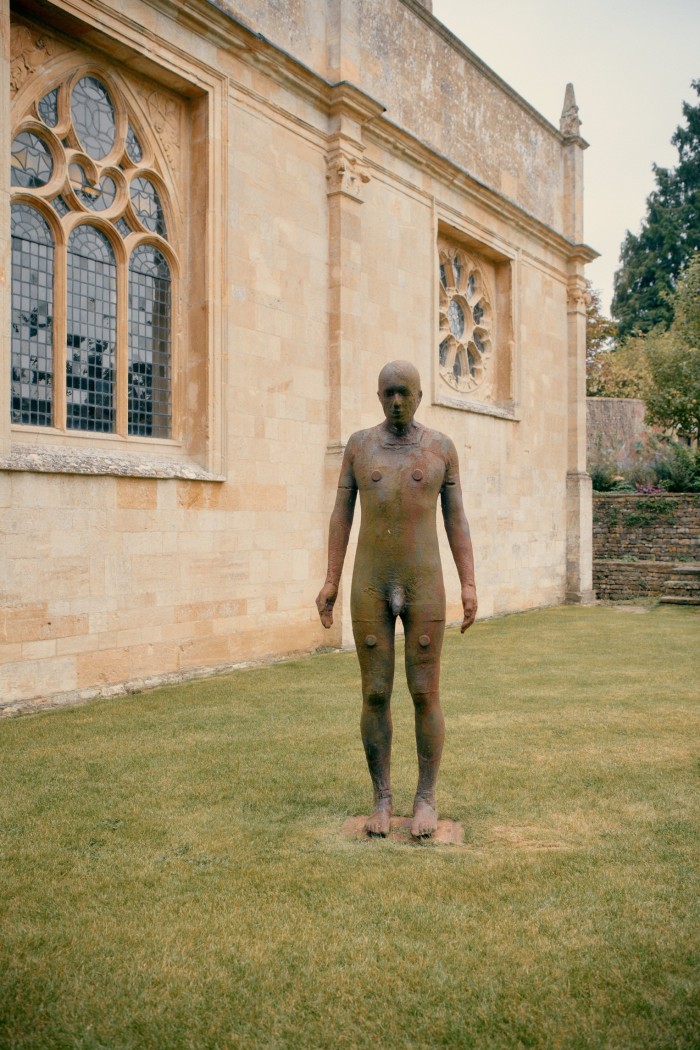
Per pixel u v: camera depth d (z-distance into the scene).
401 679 9.52
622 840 4.41
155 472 9.49
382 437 4.67
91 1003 2.93
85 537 8.77
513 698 8.25
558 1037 2.70
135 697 8.74
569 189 20.09
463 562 4.71
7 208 7.89
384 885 3.86
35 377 8.88
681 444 26.00
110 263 9.73
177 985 3.03
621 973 3.07
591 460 26.91
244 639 10.84
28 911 3.63
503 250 17.48
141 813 4.91
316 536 12.09
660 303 48.88
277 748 6.43
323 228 12.34
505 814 4.84
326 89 12.10
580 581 20.03
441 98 15.46
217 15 10.24
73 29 9.00
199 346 10.45
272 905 3.67
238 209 10.82
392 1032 2.75
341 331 12.32
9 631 8.01
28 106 8.74
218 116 10.55
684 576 20.09
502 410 17.59
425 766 4.66
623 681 9.22
